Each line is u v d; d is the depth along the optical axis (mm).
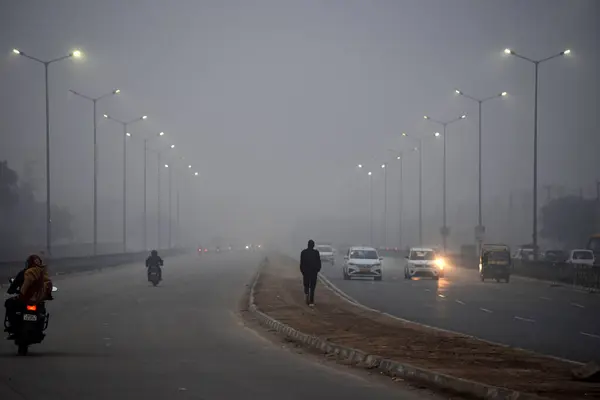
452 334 53344
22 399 29922
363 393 32156
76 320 65688
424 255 146000
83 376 36000
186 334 55469
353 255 141125
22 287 43000
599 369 33625
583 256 168875
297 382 34938
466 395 31375
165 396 30875
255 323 64625
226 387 33250
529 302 90562
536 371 36438
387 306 83688
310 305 79562
